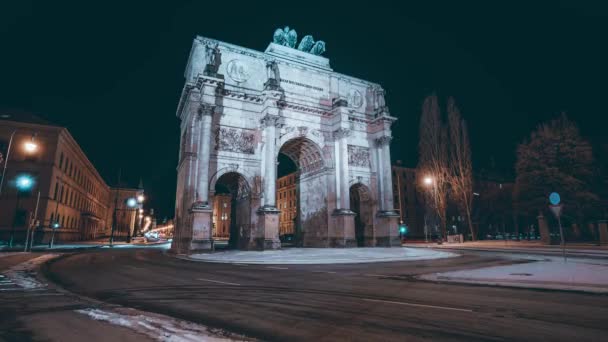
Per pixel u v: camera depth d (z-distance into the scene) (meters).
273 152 33.62
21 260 21.70
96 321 6.79
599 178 46.69
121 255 28.44
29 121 51.88
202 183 30.22
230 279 13.38
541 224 42.47
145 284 12.02
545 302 8.56
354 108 42.53
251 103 35.34
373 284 11.88
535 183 44.97
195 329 6.20
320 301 8.81
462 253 28.02
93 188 88.50
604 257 22.34
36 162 50.91
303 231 42.22
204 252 28.59
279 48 40.16
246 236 33.41
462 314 7.30
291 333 5.96
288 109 37.66
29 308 8.02
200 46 35.06
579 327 6.29
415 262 20.73
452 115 51.62
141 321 6.77
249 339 5.58
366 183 40.97
